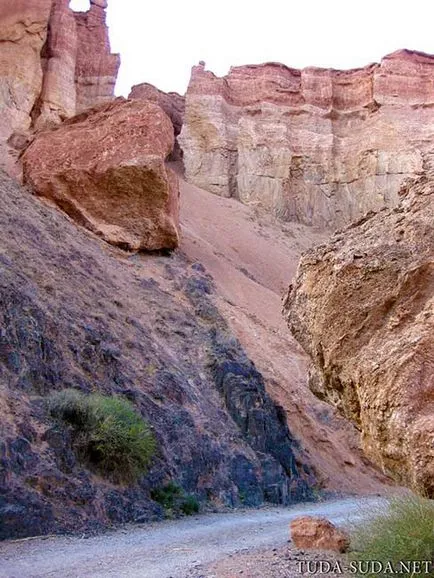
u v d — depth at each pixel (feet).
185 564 31.24
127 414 51.03
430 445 20.48
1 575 28.81
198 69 200.34
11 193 86.69
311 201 186.50
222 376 70.90
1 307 52.06
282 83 201.05
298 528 34.68
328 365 25.73
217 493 55.88
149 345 69.41
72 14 187.42
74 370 55.06
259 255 152.46
